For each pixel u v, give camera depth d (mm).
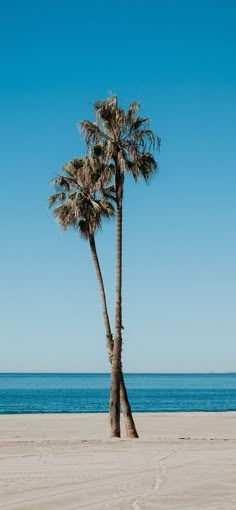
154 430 32531
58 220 26094
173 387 186375
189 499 11711
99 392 134000
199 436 28828
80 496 12000
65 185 26281
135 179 24594
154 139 24594
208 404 84438
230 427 34688
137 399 101562
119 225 24891
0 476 14445
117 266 24875
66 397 108375
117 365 24719
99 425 35906
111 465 16234
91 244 26312
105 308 26062
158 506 11070
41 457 17984
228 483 13453
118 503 11328
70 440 23062
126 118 24453
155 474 14688
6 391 141500
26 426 35031
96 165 24547
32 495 12102
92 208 25594
